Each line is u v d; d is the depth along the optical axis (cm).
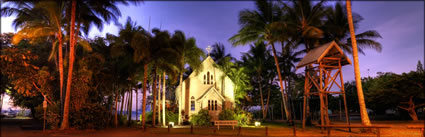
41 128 2216
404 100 3584
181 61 2388
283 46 3191
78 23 2358
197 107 3262
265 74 4609
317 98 3344
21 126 2319
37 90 2328
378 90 3753
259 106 5681
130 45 2350
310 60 2123
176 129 2250
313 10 2752
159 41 2256
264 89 5122
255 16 2878
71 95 2302
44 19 2250
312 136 1672
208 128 2402
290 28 2680
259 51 3897
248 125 2828
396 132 1870
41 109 2280
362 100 1919
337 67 2098
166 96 4766
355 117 5203
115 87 2797
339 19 2769
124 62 2553
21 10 2242
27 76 2005
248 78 4375
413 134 1748
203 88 3397
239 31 2923
